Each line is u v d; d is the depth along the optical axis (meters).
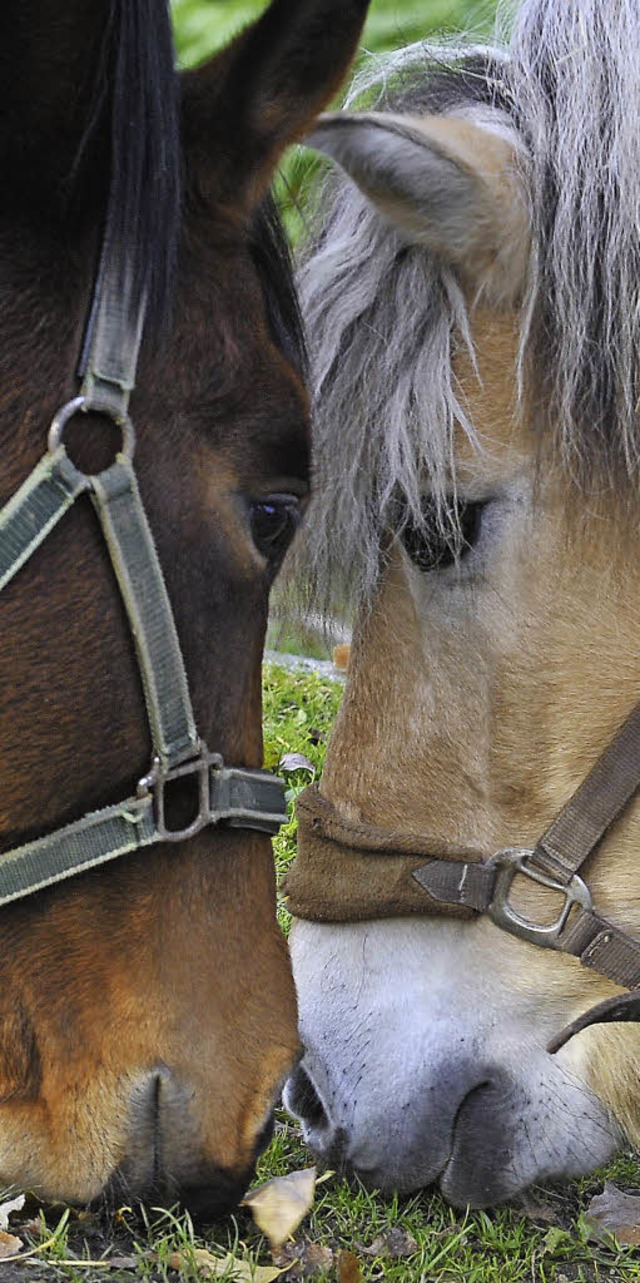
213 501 2.31
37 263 2.21
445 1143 2.68
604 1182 2.95
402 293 2.62
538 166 2.58
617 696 2.64
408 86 2.86
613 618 2.62
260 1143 2.46
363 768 2.75
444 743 2.70
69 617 2.23
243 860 2.45
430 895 2.67
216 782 2.38
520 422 2.59
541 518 2.61
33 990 2.32
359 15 2.24
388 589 2.74
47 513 2.20
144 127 2.20
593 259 2.57
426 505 2.63
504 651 2.65
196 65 2.39
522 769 2.67
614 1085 2.78
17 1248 2.38
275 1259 2.51
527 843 2.69
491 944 2.70
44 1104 2.33
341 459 2.69
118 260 2.21
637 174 2.55
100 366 2.19
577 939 2.67
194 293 2.29
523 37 2.78
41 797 2.26
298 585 2.87
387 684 2.75
